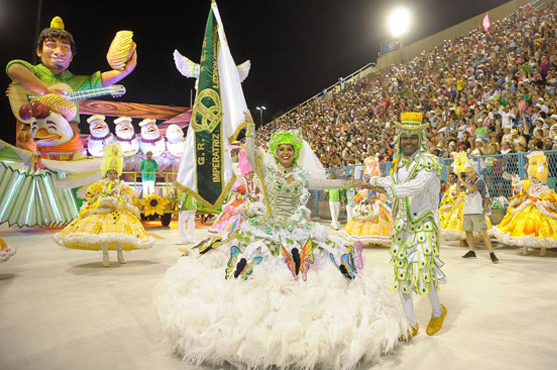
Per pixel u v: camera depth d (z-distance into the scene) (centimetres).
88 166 1196
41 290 506
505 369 282
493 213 988
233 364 276
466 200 735
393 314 321
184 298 303
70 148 1234
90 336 347
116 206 645
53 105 1177
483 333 352
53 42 1315
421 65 2262
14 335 350
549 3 1753
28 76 1255
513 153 988
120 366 288
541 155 761
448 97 1705
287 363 268
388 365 289
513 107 1305
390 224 859
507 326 369
